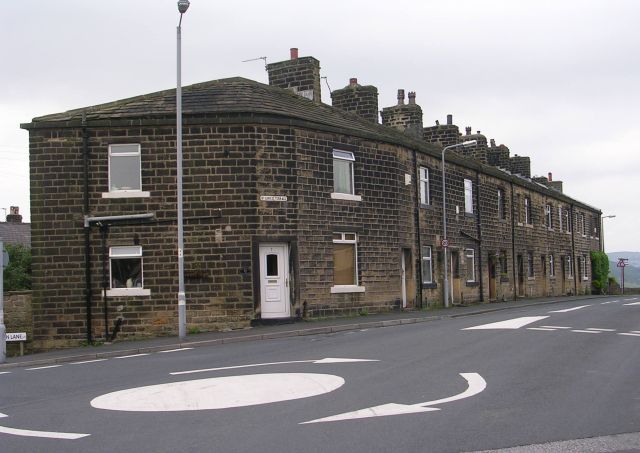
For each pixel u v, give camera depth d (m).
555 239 45.59
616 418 7.32
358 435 6.71
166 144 19.94
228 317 19.67
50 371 12.99
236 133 20.08
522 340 13.80
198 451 6.35
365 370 10.54
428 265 27.47
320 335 17.31
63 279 19.61
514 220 37.75
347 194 22.55
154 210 19.81
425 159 27.23
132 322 19.59
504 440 6.49
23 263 32.22
